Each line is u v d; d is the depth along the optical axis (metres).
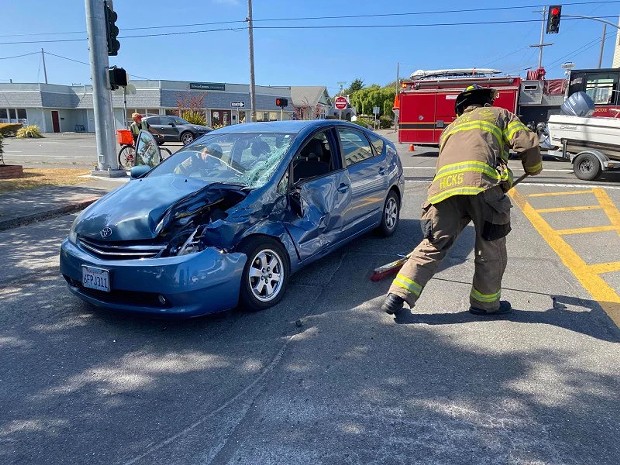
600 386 3.04
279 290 4.35
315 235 4.75
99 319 4.14
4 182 11.46
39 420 2.82
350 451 2.50
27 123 51.88
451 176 3.67
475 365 3.31
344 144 5.48
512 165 14.98
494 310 4.05
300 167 4.88
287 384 3.12
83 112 54.41
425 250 3.96
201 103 48.09
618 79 13.55
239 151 4.94
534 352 3.47
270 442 2.58
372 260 5.57
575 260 5.56
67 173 13.45
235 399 2.98
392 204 6.49
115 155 12.70
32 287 4.93
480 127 3.70
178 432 2.69
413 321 4.00
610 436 2.59
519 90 17.17
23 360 3.49
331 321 4.01
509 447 2.51
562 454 2.46
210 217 3.96
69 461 2.48
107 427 2.74
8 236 7.00
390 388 3.05
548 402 2.89
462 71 18.12
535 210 8.25
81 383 3.20
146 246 3.77
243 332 3.85
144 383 3.18
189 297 3.64
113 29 11.88
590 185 10.75
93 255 3.92
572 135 11.61
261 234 4.15
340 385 3.10
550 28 23.83
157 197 4.09
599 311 4.14
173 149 22.98
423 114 18.39
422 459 2.43
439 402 2.90
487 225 3.76
